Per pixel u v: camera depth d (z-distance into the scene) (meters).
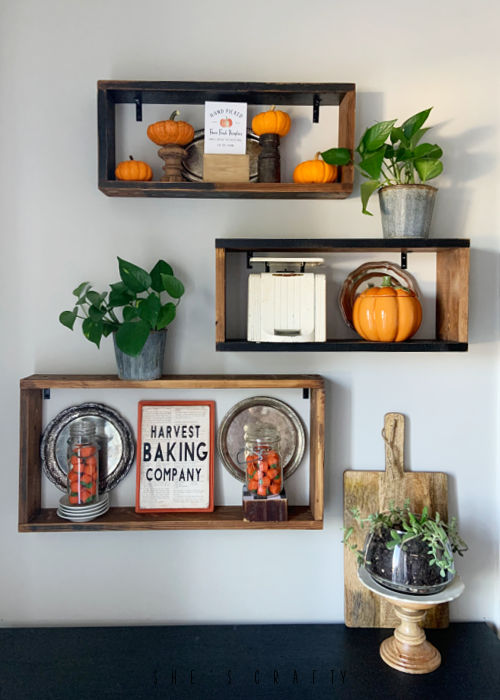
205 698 1.33
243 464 1.68
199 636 1.60
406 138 1.48
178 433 1.64
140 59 1.62
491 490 1.68
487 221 1.66
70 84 1.61
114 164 1.59
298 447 1.67
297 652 1.52
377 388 1.68
